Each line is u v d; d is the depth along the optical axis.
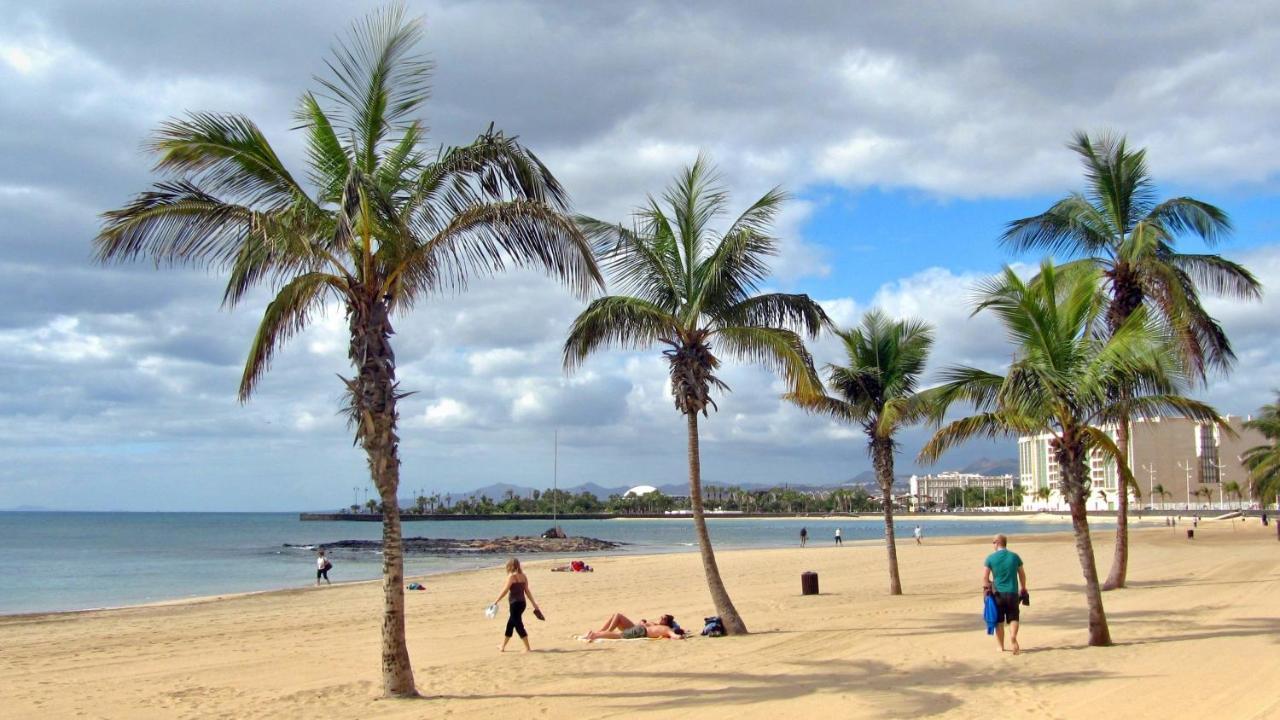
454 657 14.28
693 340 16.16
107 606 28.89
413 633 17.53
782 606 21.14
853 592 24.64
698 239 16.12
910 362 22.77
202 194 10.62
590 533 127.25
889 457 23.72
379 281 10.93
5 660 14.77
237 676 12.88
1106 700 9.82
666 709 9.87
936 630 15.91
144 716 10.20
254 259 10.87
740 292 16.12
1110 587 23.41
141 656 15.07
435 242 11.32
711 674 11.97
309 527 155.25
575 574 35.41
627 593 25.95
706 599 23.67
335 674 12.91
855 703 9.96
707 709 9.83
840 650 13.84
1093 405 14.10
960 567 35.25
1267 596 20.30
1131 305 20.98
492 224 11.26
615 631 16.12
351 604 24.69
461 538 103.31
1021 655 12.95
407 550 73.25
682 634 16.03
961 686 10.79
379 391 10.76
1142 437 156.25
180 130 10.18
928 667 12.16
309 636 17.53
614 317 15.59
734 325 16.16
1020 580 13.46
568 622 19.14
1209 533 67.12
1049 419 14.33
